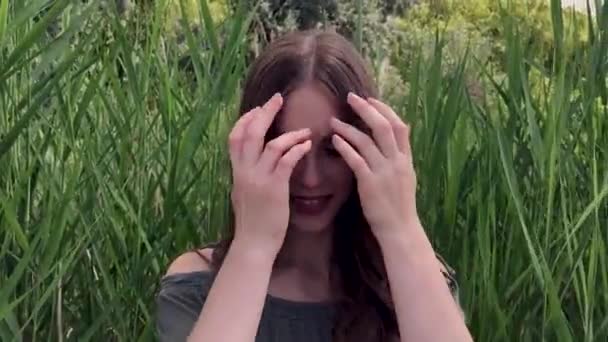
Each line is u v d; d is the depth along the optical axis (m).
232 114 1.65
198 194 1.67
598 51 1.66
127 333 1.53
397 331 1.25
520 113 1.67
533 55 1.76
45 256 1.42
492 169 1.64
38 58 1.63
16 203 1.43
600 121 1.67
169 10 1.78
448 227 1.63
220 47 1.72
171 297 1.25
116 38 1.64
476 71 1.81
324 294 1.24
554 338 1.58
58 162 1.56
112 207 1.53
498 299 1.60
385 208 1.15
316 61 1.18
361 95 1.19
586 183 1.69
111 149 1.62
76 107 1.64
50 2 1.49
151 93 1.72
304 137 1.14
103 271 1.47
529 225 1.61
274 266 1.24
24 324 1.41
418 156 1.66
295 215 1.19
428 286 1.15
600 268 1.62
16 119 1.49
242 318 1.12
